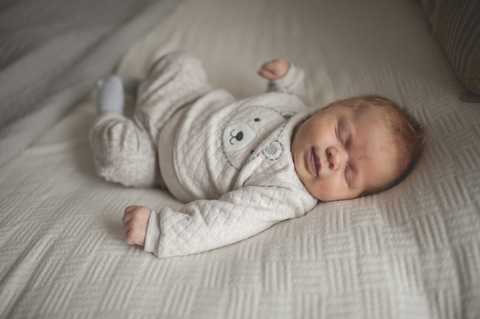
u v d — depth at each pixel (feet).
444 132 2.77
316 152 2.90
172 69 3.91
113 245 2.62
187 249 2.57
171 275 2.41
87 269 2.46
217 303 2.17
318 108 3.74
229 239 2.64
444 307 1.99
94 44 5.00
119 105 4.01
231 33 5.35
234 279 2.29
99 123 3.54
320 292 2.13
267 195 2.80
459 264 2.07
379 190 2.96
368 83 3.81
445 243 2.16
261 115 3.34
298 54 4.72
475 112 2.72
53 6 5.28
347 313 2.01
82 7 5.41
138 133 3.49
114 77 4.22
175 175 3.33
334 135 2.92
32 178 3.43
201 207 2.73
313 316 2.05
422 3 4.19
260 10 5.75
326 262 2.26
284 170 2.92
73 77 4.47
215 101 3.71
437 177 2.50
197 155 3.23
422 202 2.42
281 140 3.07
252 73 4.67
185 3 6.09
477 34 2.73
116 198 3.17
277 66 3.91
